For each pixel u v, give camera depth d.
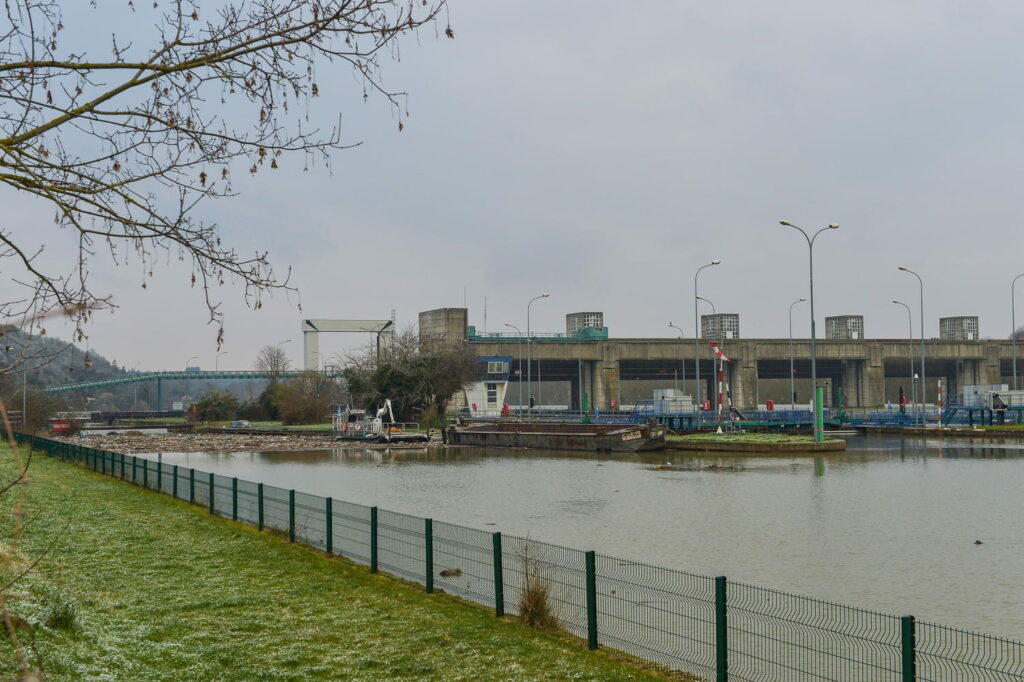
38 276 7.55
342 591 16.77
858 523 29.92
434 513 33.62
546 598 14.57
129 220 8.03
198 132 8.13
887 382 182.00
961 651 14.27
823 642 14.44
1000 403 89.25
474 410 112.19
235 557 19.98
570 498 38.41
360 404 106.38
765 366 145.38
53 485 34.47
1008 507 34.00
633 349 126.38
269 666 12.19
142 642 13.14
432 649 13.01
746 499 37.16
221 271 8.34
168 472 32.88
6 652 10.76
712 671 12.40
